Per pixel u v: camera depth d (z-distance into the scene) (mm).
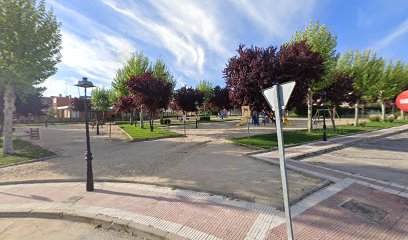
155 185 6574
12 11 10844
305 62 13586
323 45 18281
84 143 15641
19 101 27109
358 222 4332
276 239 3785
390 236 3906
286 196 3229
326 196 5523
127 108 34688
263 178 6816
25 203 5551
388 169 8172
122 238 4184
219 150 11516
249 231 4027
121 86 32844
